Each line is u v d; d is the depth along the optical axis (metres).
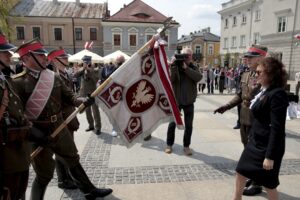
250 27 37.84
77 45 37.50
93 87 6.73
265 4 32.66
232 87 17.12
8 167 2.26
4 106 2.21
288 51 29.45
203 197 3.52
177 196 3.55
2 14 19.86
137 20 36.94
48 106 2.89
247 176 2.73
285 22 29.88
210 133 6.64
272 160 2.49
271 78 2.56
